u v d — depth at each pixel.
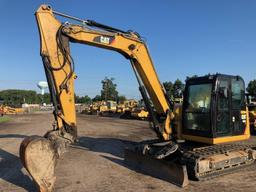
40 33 8.23
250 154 10.20
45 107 98.94
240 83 10.08
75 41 8.97
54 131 7.88
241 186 8.02
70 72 8.40
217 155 9.18
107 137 18.80
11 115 56.22
